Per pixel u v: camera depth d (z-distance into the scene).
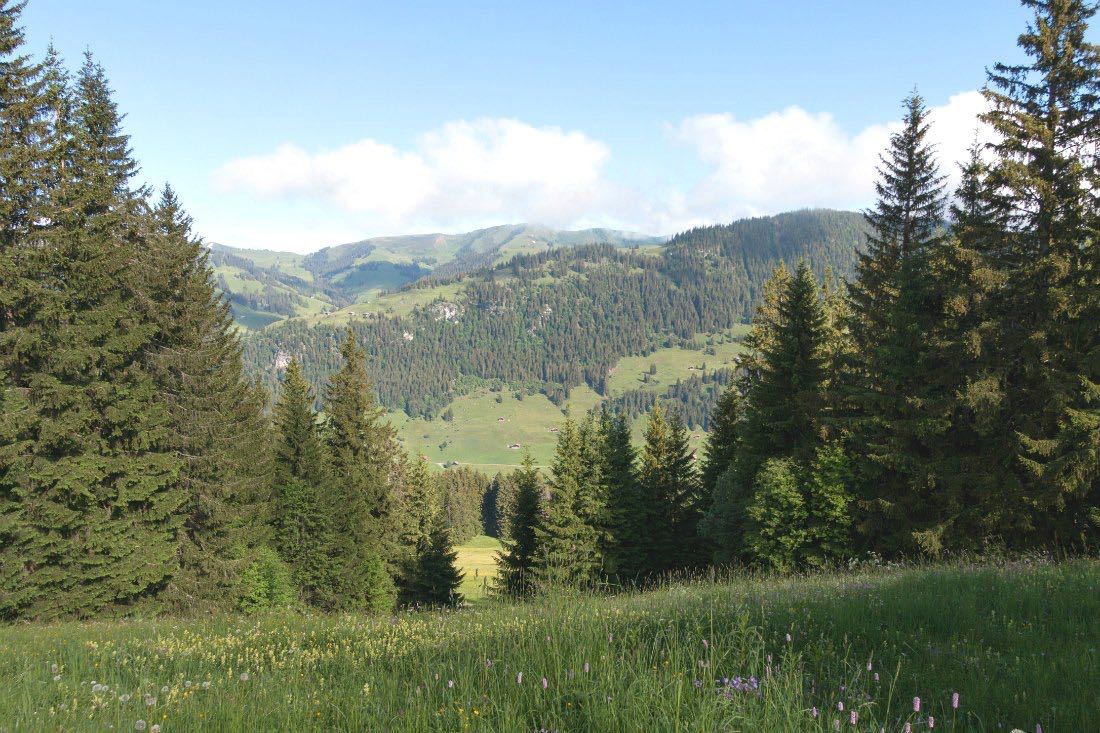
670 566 44.12
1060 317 19.94
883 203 30.53
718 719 3.74
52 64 23.50
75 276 22.58
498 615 8.92
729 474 32.97
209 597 27.84
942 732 3.92
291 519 36.78
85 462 22.30
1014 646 5.84
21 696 5.67
